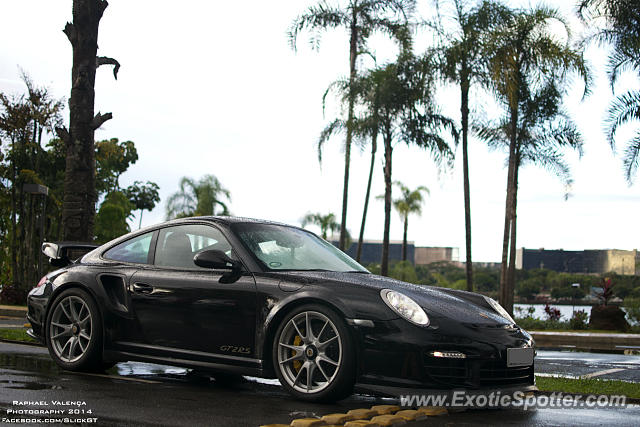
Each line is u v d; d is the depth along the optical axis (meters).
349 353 4.35
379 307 4.39
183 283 5.07
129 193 60.38
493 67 19.11
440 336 4.29
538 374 6.80
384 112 21.66
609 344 13.49
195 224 5.41
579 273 63.59
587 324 19.55
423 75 20.14
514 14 19.61
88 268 5.61
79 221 9.98
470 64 19.84
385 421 3.87
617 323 19.00
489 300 5.18
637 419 4.44
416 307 4.43
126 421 3.74
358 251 24.28
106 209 42.97
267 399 4.64
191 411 4.10
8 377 5.05
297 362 4.71
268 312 4.67
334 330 4.44
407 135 21.66
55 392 4.52
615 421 4.34
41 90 21.03
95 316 5.40
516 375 4.62
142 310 5.22
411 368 4.25
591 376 6.95
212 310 4.89
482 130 22.00
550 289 69.12
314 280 4.68
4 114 20.67
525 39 19.34
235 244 5.09
